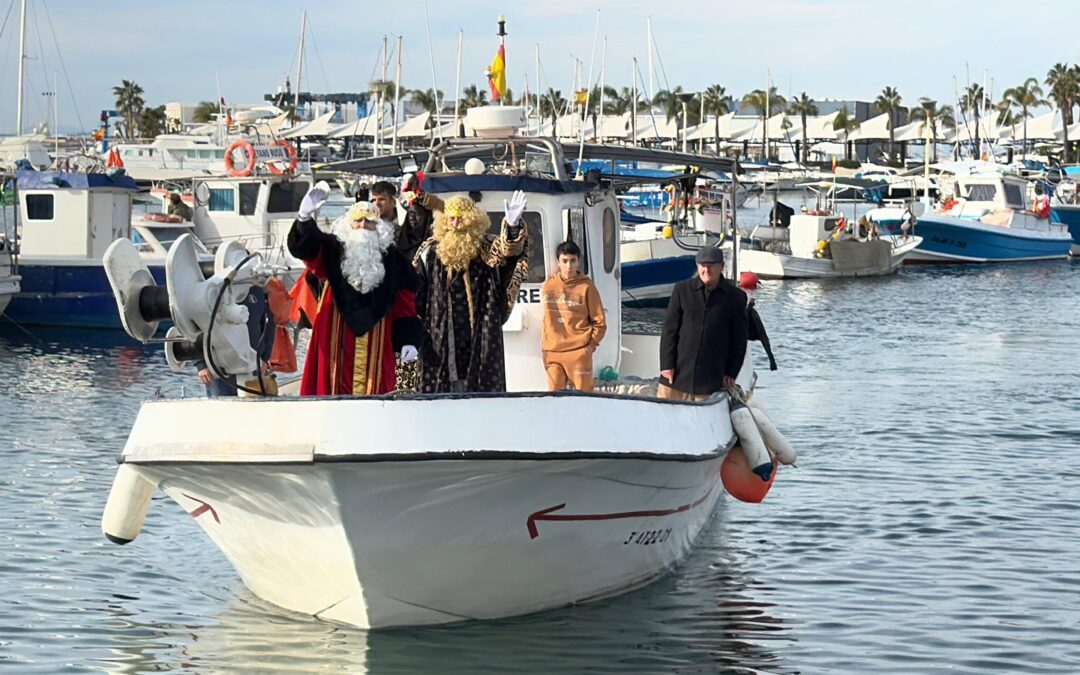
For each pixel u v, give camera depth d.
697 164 14.30
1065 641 9.29
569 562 9.32
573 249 10.91
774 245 46.22
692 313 10.61
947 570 11.02
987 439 16.83
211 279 9.19
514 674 8.52
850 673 8.70
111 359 24.44
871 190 81.25
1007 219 54.38
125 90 132.75
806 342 27.88
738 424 10.49
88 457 15.72
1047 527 12.40
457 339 8.80
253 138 41.69
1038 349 26.53
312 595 9.29
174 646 9.16
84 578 10.78
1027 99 144.25
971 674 8.70
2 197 29.22
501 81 13.57
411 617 9.16
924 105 137.75
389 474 8.05
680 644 9.16
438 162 13.21
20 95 50.81
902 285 42.88
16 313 28.58
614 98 110.00
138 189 30.30
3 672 8.71
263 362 9.50
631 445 8.75
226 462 8.09
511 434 8.18
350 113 103.31
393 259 8.41
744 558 11.37
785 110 143.62
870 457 15.70
